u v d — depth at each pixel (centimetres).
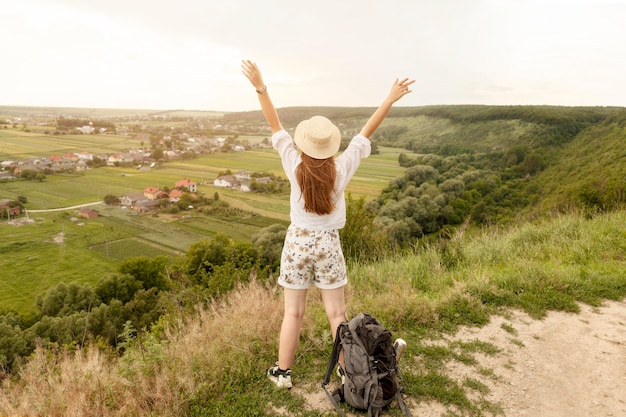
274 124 238
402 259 632
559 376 280
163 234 7200
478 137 12775
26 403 256
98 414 233
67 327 2647
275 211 9012
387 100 235
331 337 320
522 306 392
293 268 232
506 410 243
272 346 305
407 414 230
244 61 228
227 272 671
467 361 294
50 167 13388
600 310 391
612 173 4122
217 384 262
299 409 238
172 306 597
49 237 6950
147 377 265
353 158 230
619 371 286
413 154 13150
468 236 756
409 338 329
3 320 3194
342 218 234
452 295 401
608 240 633
